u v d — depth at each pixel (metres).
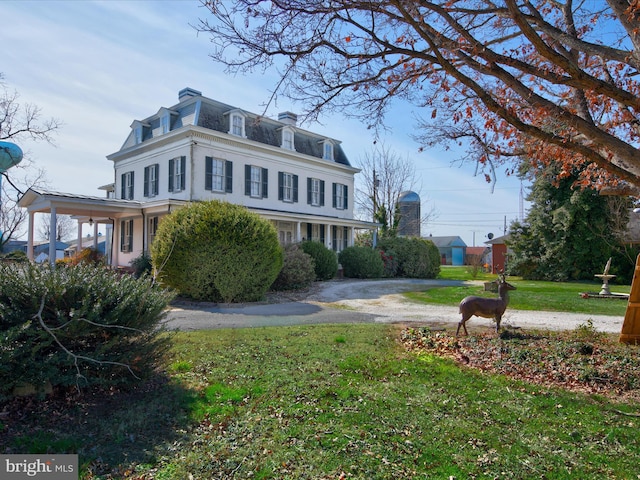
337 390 4.85
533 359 6.32
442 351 7.05
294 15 5.31
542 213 25.25
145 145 22.80
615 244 23.16
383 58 5.88
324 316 11.33
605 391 5.15
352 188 30.09
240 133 22.31
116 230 24.22
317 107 6.44
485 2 6.05
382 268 25.80
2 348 3.78
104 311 4.50
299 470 3.16
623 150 4.48
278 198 24.30
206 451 3.46
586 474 3.17
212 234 13.15
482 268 35.19
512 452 3.51
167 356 5.20
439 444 3.61
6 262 4.54
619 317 11.48
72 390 4.55
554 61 4.25
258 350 6.75
